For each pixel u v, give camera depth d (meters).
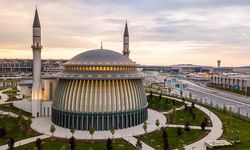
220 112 124.44
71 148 74.38
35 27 111.19
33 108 114.50
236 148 76.69
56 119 102.44
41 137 87.19
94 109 95.31
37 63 113.00
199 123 104.75
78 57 105.12
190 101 149.75
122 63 101.94
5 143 81.69
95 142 82.94
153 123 104.62
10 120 108.44
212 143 78.88
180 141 77.75
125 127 98.31
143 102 107.75
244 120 111.06
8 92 185.50
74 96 97.88
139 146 73.81
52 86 119.31
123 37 146.38
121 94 98.69
